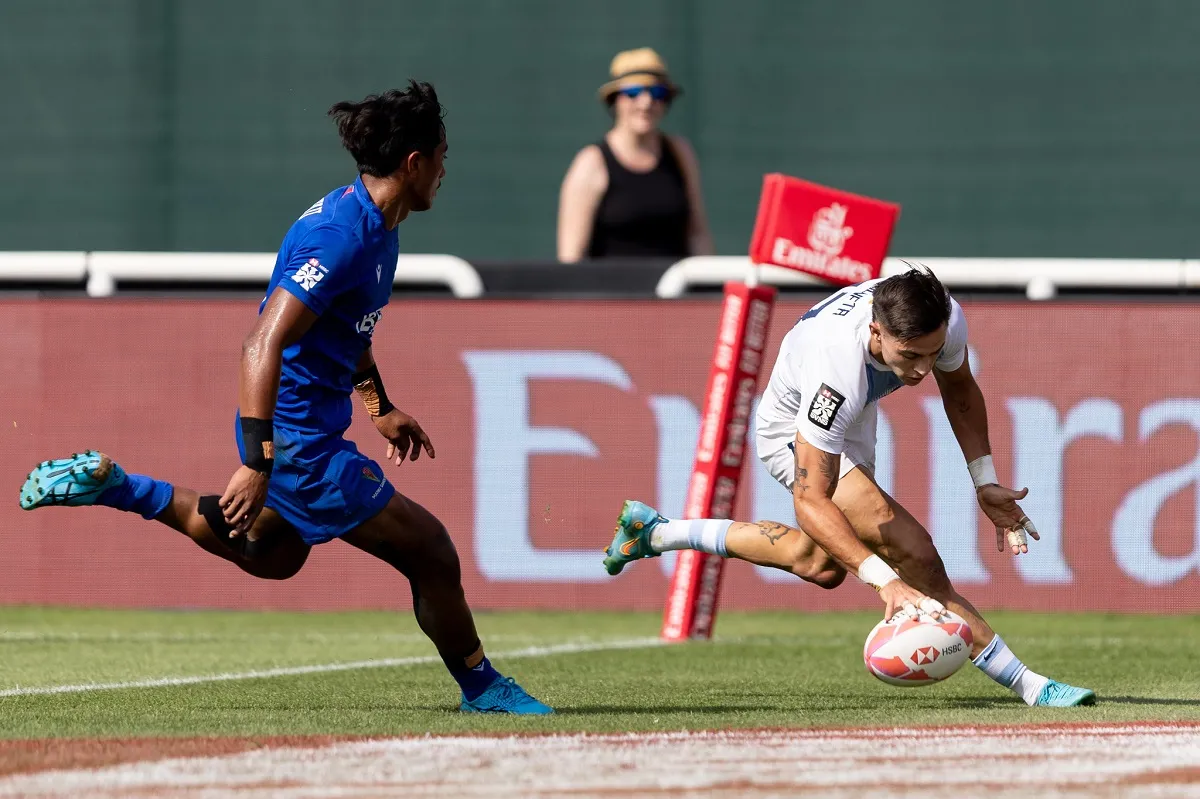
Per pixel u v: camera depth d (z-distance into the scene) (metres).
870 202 24.72
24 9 40.53
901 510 17.33
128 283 31.03
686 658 22.67
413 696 17.84
